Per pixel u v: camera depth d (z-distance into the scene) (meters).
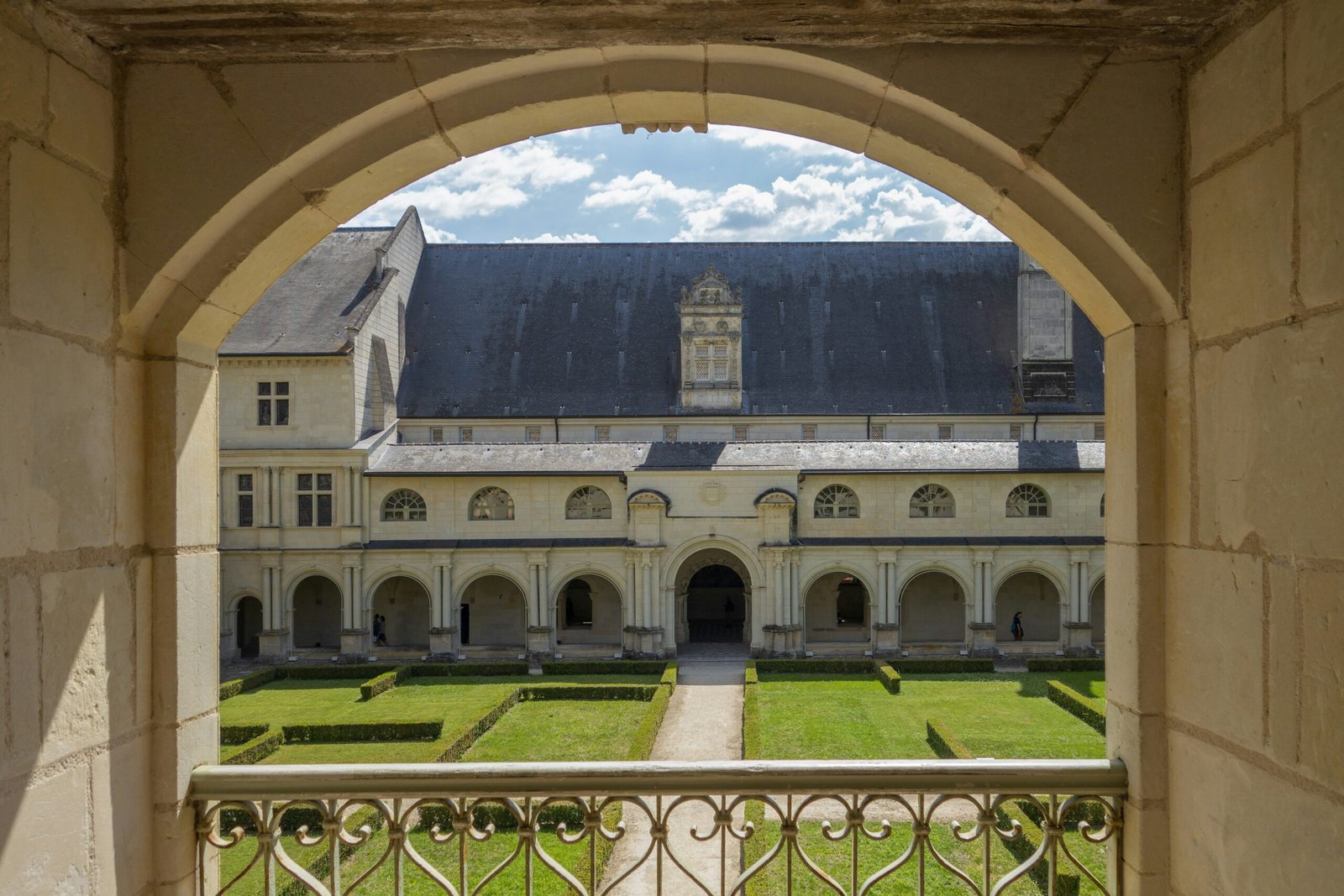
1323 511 3.91
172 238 5.03
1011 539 43.06
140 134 5.03
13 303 4.13
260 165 5.05
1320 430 3.92
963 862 15.95
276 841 5.30
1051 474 43.31
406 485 44.72
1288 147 4.14
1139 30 4.76
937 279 54.88
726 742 26.72
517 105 5.22
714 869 15.88
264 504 44.44
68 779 4.46
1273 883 4.26
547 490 44.31
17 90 4.20
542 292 55.41
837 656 43.50
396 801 5.24
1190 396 4.93
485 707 29.41
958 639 47.03
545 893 14.98
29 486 4.21
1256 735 4.38
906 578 43.16
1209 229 4.75
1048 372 50.50
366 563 44.22
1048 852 5.26
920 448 45.06
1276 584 4.22
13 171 4.16
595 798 5.19
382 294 48.72
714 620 55.19
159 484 5.18
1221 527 4.65
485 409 51.25
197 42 4.85
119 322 4.97
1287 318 4.14
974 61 4.99
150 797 5.15
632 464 44.56
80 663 4.55
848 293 54.50
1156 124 5.01
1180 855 5.02
